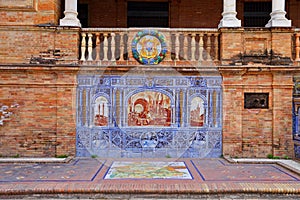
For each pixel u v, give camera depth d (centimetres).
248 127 1033
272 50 1030
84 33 1030
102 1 1356
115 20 1355
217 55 1044
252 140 1030
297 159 992
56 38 1025
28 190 695
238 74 1021
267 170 877
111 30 1028
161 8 1355
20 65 1003
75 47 1024
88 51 1028
